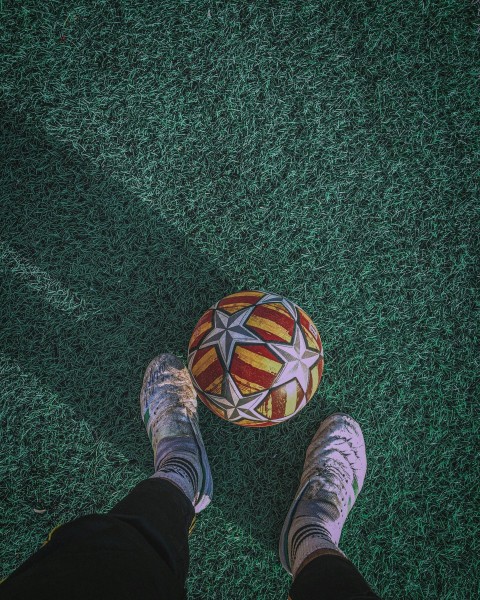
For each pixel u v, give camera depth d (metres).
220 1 2.21
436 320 2.22
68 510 2.16
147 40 2.22
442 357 2.22
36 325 2.21
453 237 2.24
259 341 1.63
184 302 2.22
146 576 1.07
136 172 2.22
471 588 2.17
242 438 2.19
